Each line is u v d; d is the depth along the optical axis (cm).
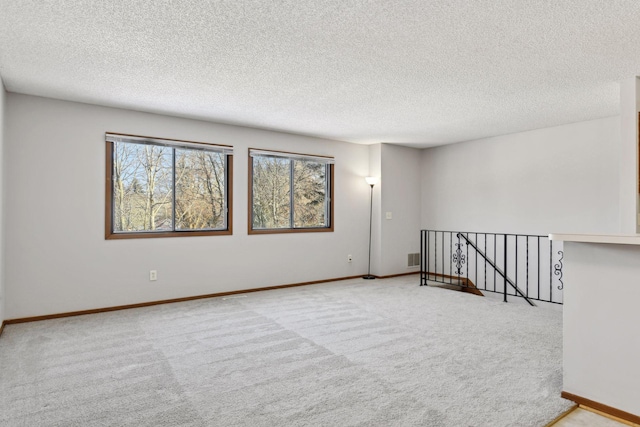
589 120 493
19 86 361
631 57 294
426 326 374
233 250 516
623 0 216
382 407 220
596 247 221
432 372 268
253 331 358
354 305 457
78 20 238
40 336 342
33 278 388
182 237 476
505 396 233
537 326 375
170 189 476
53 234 398
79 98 398
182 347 316
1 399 230
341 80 345
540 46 276
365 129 545
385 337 342
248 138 529
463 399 230
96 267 421
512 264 579
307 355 300
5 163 368
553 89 369
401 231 677
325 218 620
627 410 207
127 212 448
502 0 216
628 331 208
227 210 514
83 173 414
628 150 338
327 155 612
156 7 223
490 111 449
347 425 202
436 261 684
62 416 211
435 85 358
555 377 260
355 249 645
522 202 565
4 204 365
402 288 559
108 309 427
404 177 683
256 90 372
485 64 309
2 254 356
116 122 433
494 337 342
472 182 629
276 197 567
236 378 259
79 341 329
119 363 283
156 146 467
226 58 297
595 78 340
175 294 471
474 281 625
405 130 552
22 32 254
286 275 564
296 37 262
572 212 512
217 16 234
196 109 439
